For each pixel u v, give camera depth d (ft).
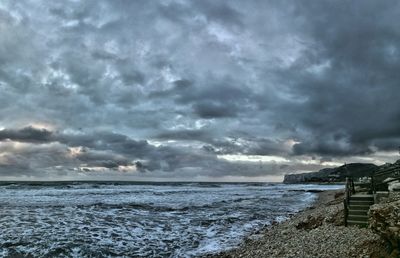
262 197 190.80
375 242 36.14
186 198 171.83
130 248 58.90
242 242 63.52
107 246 59.31
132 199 156.35
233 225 84.38
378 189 67.46
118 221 86.07
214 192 244.83
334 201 112.57
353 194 70.38
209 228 79.61
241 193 238.89
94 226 77.92
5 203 126.72
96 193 196.95
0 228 71.77
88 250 55.62
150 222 86.22
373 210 33.78
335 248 40.83
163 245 61.72
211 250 57.93
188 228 79.10
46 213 97.09
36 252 53.52
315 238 49.47
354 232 46.34
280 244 52.80
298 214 101.35
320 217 66.44
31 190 222.48
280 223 83.56
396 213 31.30
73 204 124.06
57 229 72.59
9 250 54.03
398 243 30.14
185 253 56.03
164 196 185.37
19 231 68.85
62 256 52.19
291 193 241.76
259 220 94.02
